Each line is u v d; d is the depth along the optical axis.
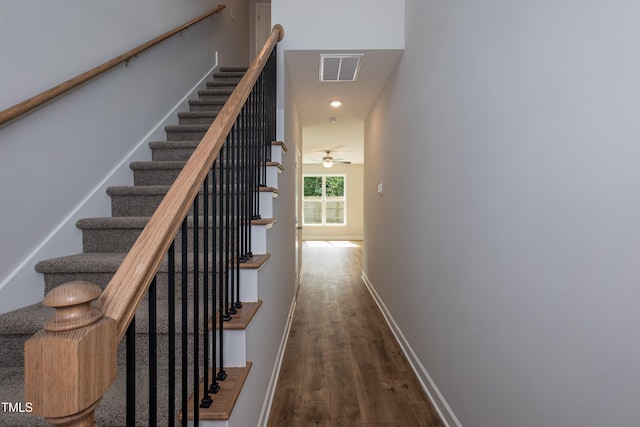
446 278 1.72
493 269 1.28
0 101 1.31
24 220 1.41
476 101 1.41
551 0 0.96
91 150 1.82
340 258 7.28
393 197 2.89
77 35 1.72
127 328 0.58
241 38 5.00
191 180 0.85
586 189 0.84
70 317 0.47
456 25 1.60
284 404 1.93
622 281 0.75
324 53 2.51
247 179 1.58
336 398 1.99
